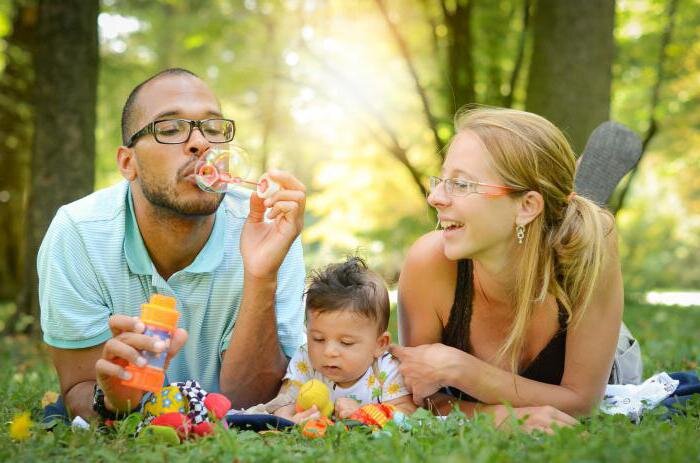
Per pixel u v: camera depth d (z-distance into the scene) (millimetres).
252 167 3152
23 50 11648
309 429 2850
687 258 24234
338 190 14180
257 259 3156
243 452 2455
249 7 12680
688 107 13359
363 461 2342
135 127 3104
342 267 3461
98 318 3234
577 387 3184
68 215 3309
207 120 3098
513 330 3119
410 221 13234
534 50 7902
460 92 10680
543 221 3086
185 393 2957
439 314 3395
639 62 11609
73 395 3186
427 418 2852
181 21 13328
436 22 11812
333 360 3268
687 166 19734
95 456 2502
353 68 12422
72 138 8180
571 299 3109
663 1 11242
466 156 3023
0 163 13828
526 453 2355
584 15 7641
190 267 3285
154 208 3164
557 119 7652
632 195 23969
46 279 3234
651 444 2373
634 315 10281
